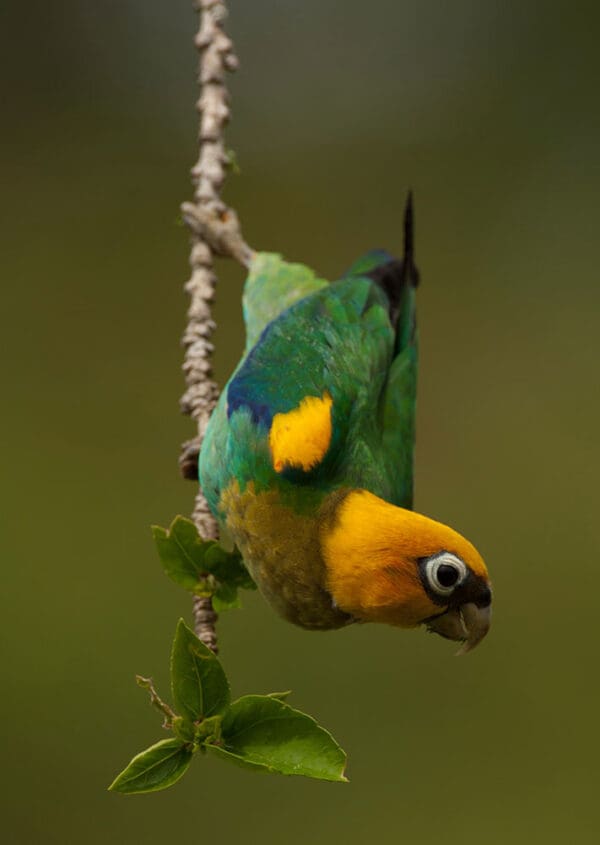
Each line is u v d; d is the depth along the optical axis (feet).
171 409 43.98
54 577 39.93
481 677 39.34
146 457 42.86
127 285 46.03
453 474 44.65
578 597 41.73
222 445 24.07
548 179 49.32
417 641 39.24
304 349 25.73
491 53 51.11
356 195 49.62
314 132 50.62
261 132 50.47
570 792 37.35
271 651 38.55
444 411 46.03
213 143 29.84
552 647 40.81
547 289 47.75
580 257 48.03
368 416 25.66
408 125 50.60
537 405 45.75
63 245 46.42
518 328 47.21
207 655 17.67
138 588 40.06
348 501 22.82
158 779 17.49
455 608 21.99
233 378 24.93
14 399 43.34
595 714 38.78
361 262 30.73
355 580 22.21
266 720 17.81
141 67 49.96
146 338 45.39
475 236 48.91
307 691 37.83
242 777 36.35
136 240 46.98
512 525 43.42
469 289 48.06
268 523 23.06
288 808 36.14
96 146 48.42
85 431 43.06
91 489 41.78
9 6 49.19
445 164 49.96
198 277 28.99
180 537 21.95
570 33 50.34
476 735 38.19
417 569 21.79
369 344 26.99
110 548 40.86
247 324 30.12
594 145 49.26
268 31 51.62
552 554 42.65
